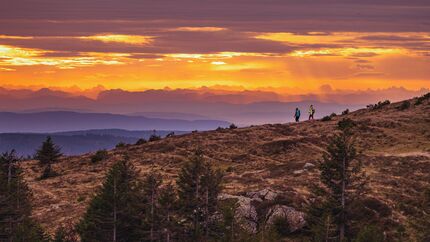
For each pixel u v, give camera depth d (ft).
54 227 275.39
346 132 229.86
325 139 372.99
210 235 228.63
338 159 222.48
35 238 239.50
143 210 238.48
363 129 378.73
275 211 234.58
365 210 230.07
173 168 359.66
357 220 227.20
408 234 214.90
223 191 268.21
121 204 238.27
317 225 212.84
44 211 305.53
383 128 375.66
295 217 231.30
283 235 229.25
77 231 249.55
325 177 224.33
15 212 258.16
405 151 317.42
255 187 269.85
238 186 279.49
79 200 317.01
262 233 210.18
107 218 238.27
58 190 347.36
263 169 319.68
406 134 354.95
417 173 266.98
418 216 224.94
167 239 229.25
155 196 236.22
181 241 230.89
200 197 232.12
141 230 234.38
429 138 339.16
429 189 238.48
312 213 222.48
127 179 253.65
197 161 234.79
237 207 217.36
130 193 240.73
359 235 197.67
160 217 227.81
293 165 309.63
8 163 297.12
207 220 230.68
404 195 242.78
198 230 224.94
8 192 263.70
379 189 249.96
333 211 219.00
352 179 223.51
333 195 222.69
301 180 274.57
